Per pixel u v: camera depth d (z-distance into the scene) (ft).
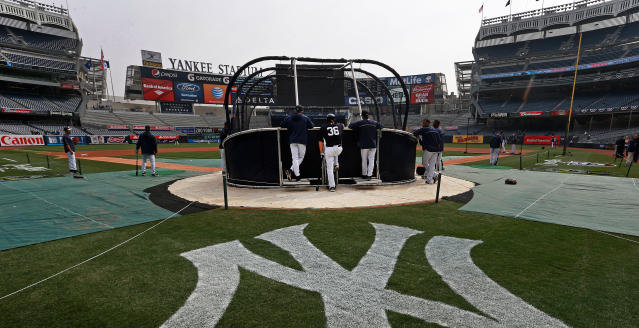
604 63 129.70
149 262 9.98
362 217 15.46
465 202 19.15
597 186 25.57
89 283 8.54
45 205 18.17
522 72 149.69
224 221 14.76
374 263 9.91
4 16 141.08
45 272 9.22
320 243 11.76
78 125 146.51
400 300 7.65
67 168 39.09
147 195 21.42
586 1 149.07
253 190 23.24
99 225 14.11
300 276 8.99
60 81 148.97
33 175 31.94
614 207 17.83
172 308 7.30
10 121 125.90
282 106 35.81
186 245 11.56
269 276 8.99
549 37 160.86
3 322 6.73
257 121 160.56
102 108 180.45
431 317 6.91
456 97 217.97
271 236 12.56
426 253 10.75
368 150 24.35
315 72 35.55
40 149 82.53
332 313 7.09
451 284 8.48
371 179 24.79
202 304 7.48
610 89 139.23
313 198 20.11
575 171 37.29
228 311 7.18
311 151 24.43
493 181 28.66
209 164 49.08
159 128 159.43
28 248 11.19
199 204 18.47
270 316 6.98
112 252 10.84
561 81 141.90
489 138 141.90
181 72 164.96
